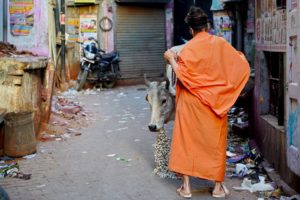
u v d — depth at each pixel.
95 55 14.95
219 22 11.54
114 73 15.39
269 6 5.99
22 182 5.43
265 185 5.08
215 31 11.84
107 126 8.94
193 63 4.66
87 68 14.72
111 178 5.61
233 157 6.41
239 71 4.70
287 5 5.02
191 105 4.70
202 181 5.49
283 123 5.62
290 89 4.89
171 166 4.87
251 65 9.54
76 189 5.20
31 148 6.63
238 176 5.57
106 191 5.13
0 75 6.74
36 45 9.85
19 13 9.78
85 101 12.37
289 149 4.89
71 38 15.74
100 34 16.03
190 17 4.78
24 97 6.91
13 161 6.33
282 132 5.29
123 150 7.01
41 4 9.79
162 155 5.68
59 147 7.16
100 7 15.93
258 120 6.73
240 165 5.68
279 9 5.48
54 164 6.21
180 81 4.77
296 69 4.74
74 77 15.70
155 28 17.02
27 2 9.76
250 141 7.12
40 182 5.44
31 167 6.05
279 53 5.68
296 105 4.71
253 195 4.95
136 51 16.69
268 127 6.01
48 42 9.88
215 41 4.68
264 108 6.58
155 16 16.97
